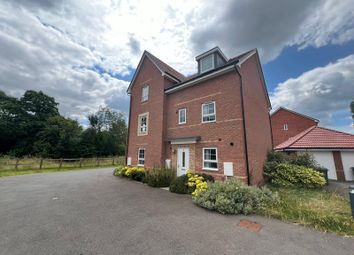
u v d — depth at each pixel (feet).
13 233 12.42
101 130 136.56
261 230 13.28
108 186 30.42
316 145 44.14
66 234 12.33
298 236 12.28
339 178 41.63
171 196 23.79
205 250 10.41
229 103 30.37
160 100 41.65
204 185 23.31
